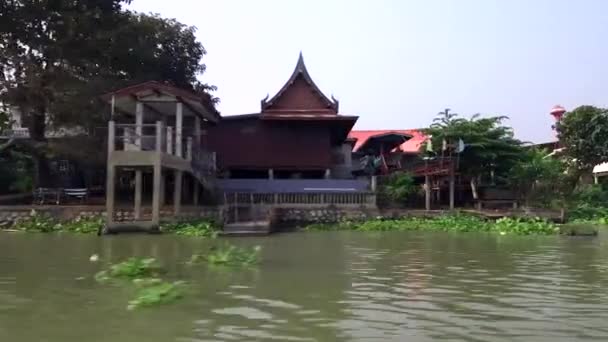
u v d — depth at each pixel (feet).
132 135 77.66
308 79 119.14
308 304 30.04
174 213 81.56
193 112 94.84
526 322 26.30
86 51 97.86
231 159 118.62
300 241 68.08
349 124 120.16
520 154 114.83
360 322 26.13
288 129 119.85
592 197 122.72
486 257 52.21
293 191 101.19
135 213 78.69
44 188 97.96
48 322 25.85
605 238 74.43
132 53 102.58
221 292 33.32
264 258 50.55
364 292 33.63
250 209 94.12
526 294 33.22
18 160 111.34
